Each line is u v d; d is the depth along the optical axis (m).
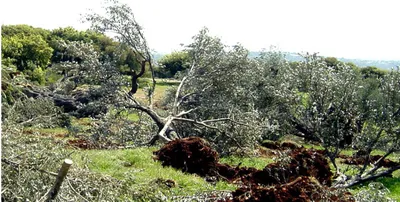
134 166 9.39
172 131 13.77
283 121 16.42
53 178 5.73
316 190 7.36
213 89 15.46
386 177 12.04
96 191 6.17
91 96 16.16
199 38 15.48
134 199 6.59
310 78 14.11
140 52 15.40
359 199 7.75
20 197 5.16
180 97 15.77
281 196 7.14
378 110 13.34
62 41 15.12
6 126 6.02
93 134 13.27
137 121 14.61
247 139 13.36
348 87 13.20
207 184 8.98
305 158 9.78
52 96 16.94
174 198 7.56
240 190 7.66
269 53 18.98
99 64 14.50
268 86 16.48
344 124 12.76
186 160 9.97
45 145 6.10
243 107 15.52
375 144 12.41
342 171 12.36
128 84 14.79
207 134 14.32
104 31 14.94
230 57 15.37
